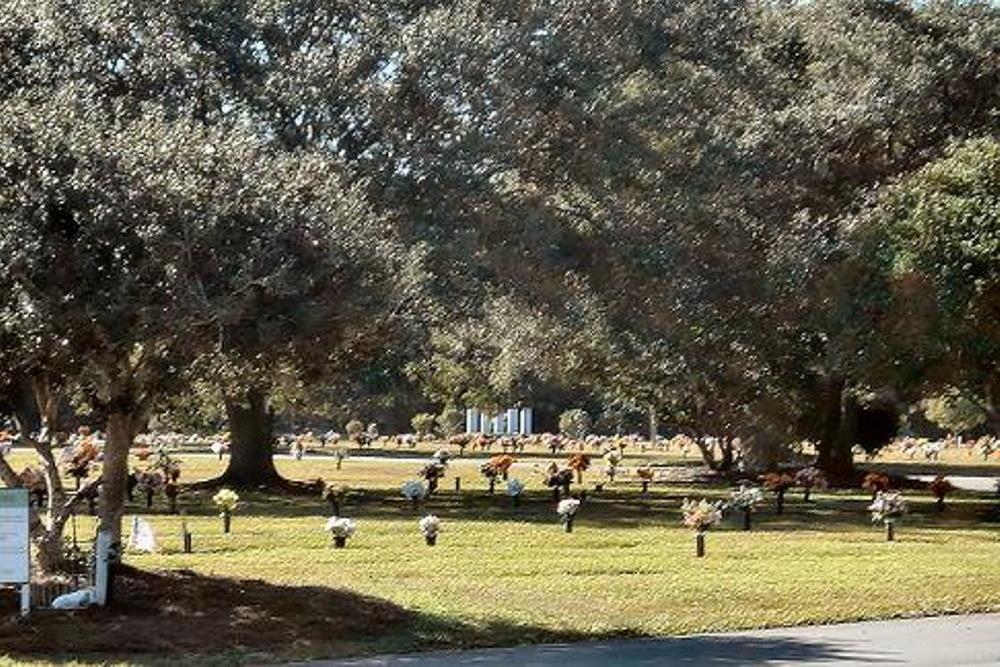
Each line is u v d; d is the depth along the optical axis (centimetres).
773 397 4634
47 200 1451
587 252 3866
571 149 3722
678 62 4053
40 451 1733
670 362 4434
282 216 1504
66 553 1856
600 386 5059
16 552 1555
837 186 4497
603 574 2123
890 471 5791
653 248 3894
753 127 4250
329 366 1681
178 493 3653
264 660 1472
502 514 3291
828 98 4347
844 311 3634
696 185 4003
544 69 3541
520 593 1889
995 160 3244
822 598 1909
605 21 3691
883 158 4500
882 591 1977
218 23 2973
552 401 9906
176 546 2436
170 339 1516
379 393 4447
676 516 3281
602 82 3672
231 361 1559
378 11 3400
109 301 1442
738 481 4738
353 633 1603
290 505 3472
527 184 3778
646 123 3853
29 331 1434
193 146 1512
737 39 4181
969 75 4409
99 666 1405
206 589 1764
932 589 2005
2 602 1644
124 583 1756
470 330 4403
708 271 4088
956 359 3316
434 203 3344
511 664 1470
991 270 3150
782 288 4044
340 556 2323
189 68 2041
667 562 2288
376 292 1562
